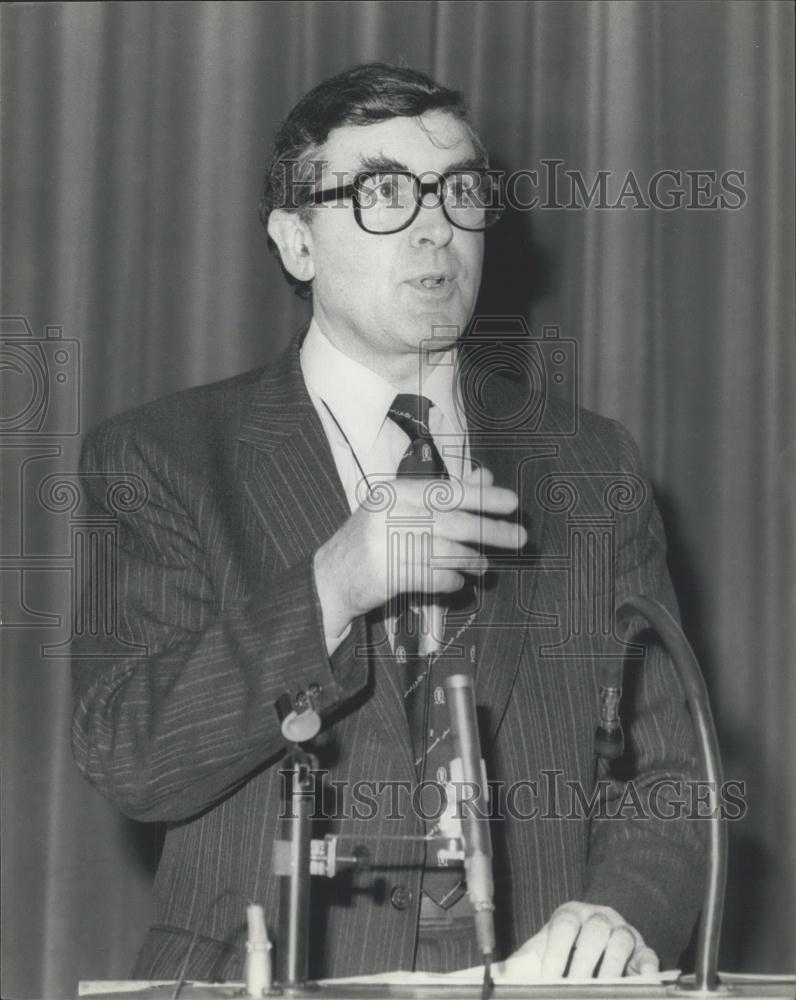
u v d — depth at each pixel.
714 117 2.88
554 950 1.46
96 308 2.80
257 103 2.81
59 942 2.76
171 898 1.73
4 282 2.79
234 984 1.37
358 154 1.81
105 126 2.82
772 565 2.89
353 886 1.63
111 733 1.71
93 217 2.81
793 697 2.88
